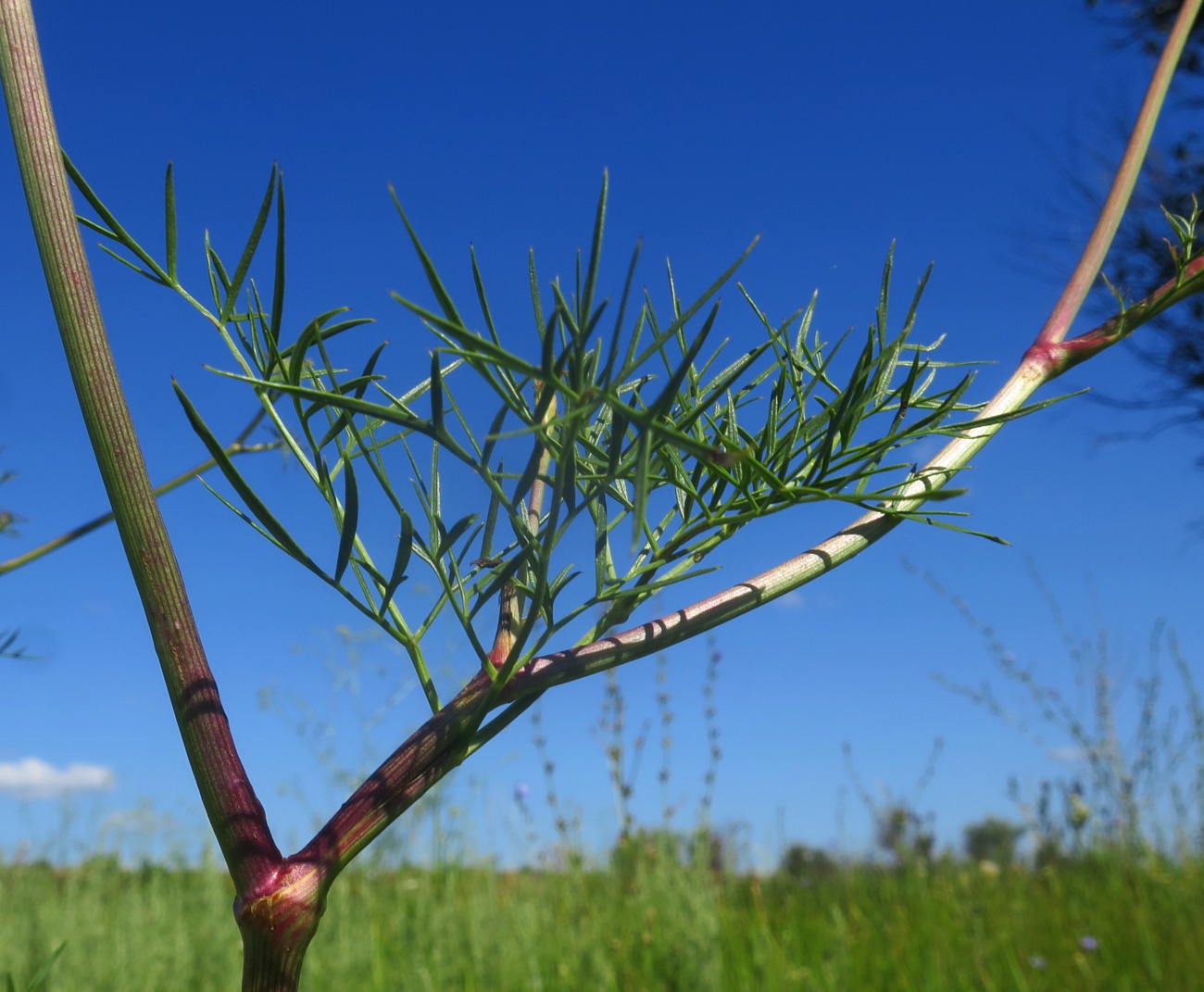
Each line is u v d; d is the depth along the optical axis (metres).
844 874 1.36
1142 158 0.26
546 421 0.18
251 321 0.20
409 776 0.19
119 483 0.19
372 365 0.19
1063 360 0.25
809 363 0.25
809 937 1.06
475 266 0.18
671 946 0.91
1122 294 0.26
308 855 0.19
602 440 0.22
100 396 0.19
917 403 0.24
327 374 0.19
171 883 1.19
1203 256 0.26
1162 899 1.12
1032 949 1.01
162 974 0.91
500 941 0.95
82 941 0.92
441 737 0.19
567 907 1.05
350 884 1.19
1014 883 1.30
